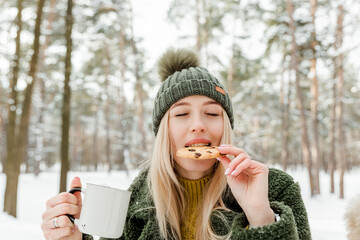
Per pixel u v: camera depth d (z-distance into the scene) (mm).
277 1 14484
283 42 15297
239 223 1061
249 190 1086
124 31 17594
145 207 1386
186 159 1252
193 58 1613
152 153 1518
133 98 24719
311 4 13258
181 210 1376
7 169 7539
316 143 14141
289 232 980
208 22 15758
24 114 7773
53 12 15164
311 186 13211
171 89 1324
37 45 7812
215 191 1288
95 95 30359
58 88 24531
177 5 14992
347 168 37469
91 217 994
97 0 13586
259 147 26594
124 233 1410
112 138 36000
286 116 20375
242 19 15992
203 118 1296
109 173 24797
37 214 8297
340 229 6059
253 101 20984
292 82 19688
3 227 5676
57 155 39844
